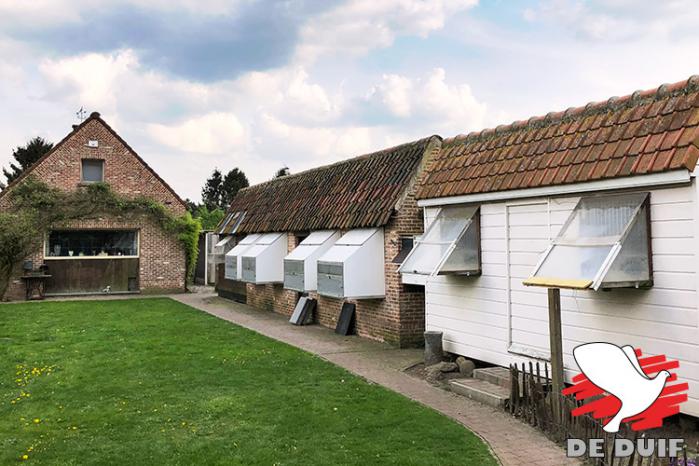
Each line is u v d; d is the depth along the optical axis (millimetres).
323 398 9141
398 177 14445
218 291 26281
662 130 7641
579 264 7484
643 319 7613
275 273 19016
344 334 15250
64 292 25875
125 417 8211
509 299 9969
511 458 6664
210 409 8555
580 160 8555
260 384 10047
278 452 6812
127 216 26875
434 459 6574
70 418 8195
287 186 21797
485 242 10555
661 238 7410
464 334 11070
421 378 10656
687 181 7043
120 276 26875
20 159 53312
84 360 11930
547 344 9180
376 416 8211
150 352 12734
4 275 24031
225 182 78750
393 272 13617
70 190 26016
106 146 26797
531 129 10242
